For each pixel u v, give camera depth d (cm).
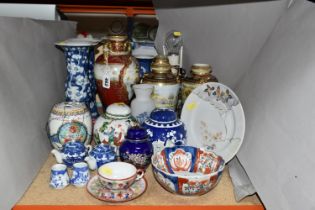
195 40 116
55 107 97
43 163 93
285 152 68
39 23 105
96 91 121
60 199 77
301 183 60
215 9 100
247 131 92
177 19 113
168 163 88
